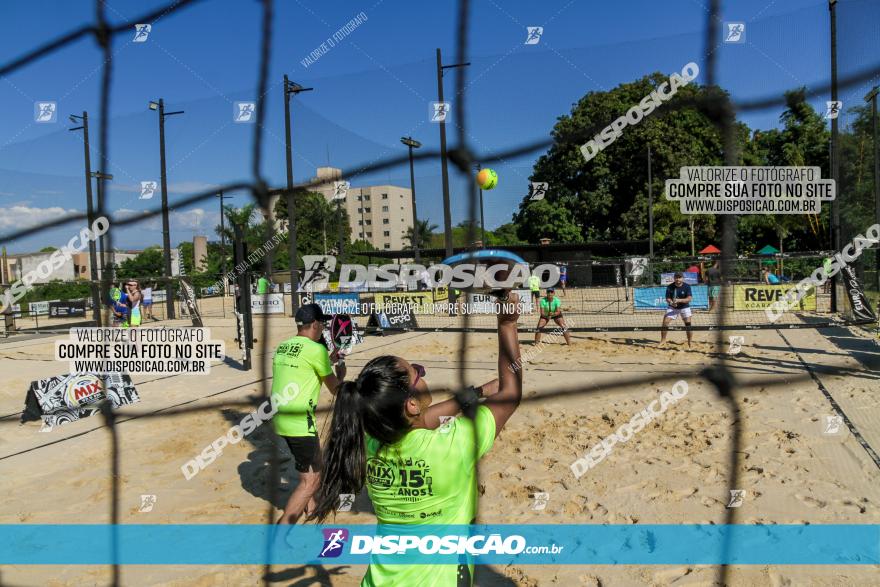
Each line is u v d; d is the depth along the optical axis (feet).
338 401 6.53
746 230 80.89
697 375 13.35
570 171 92.84
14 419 21.50
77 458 18.33
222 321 58.54
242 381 29.35
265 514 13.85
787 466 15.23
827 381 23.86
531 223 94.84
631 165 87.81
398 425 6.23
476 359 34.12
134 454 18.56
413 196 55.83
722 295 9.48
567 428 19.34
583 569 10.94
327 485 6.50
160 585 10.89
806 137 46.73
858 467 14.90
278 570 11.32
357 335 36.29
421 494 6.31
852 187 28.50
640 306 52.70
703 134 85.71
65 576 11.28
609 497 13.97
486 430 6.54
